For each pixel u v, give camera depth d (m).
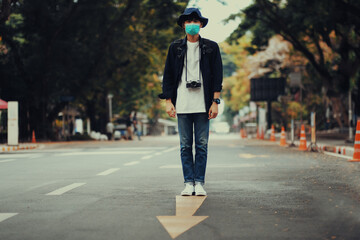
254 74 56.59
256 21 32.56
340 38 32.28
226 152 16.61
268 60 53.00
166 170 10.06
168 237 4.18
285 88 47.53
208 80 6.59
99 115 45.53
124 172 9.71
